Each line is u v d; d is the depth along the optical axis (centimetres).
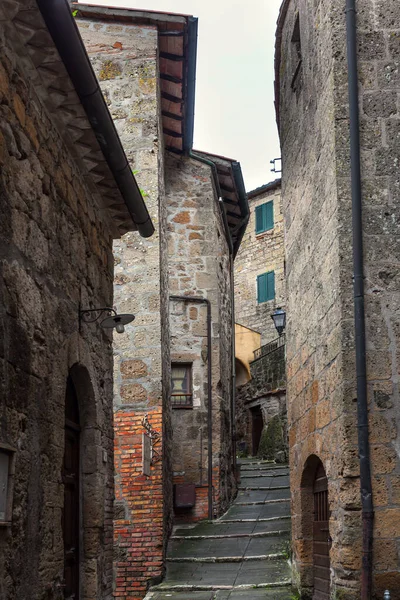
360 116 714
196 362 1355
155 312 1100
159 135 1192
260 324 2895
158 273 1110
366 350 671
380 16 731
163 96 1273
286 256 998
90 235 687
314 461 834
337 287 696
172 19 1159
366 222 695
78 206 648
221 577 988
